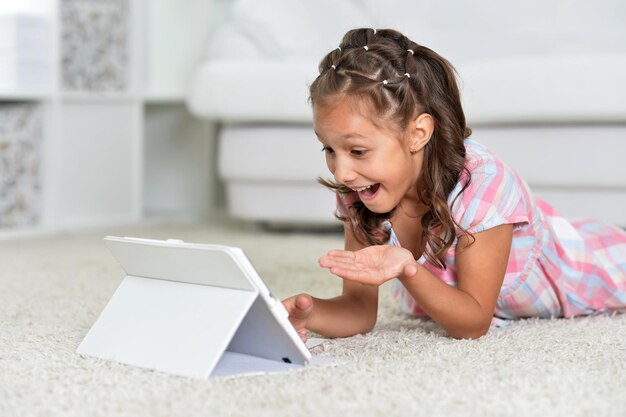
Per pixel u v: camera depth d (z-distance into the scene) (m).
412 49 1.39
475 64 2.67
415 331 1.51
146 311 1.31
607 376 1.21
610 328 1.56
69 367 1.27
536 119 2.58
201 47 3.68
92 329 1.37
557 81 2.54
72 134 3.28
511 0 3.13
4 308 1.75
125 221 3.46
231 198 3.13
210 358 1.19
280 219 3.03
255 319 1.25
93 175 3.37
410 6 3.25
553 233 1.63
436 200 1.40
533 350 1.35
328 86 1.30
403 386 1.15
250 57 3.25
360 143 1.29
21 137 3.09
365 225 1.50
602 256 1.70
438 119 1.38
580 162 2.57
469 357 1.30
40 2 3.13
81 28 3.29
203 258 1.21
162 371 1.22
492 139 2.67
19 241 2.90
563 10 3.08
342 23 3.28
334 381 1.17
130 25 3.49
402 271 1.27
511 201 1.44
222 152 3.10
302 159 2.93
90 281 2.11
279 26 3.28
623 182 2.54
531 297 1.61
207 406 1.07
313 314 1.43
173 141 3.81
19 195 3.10
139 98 3.51
